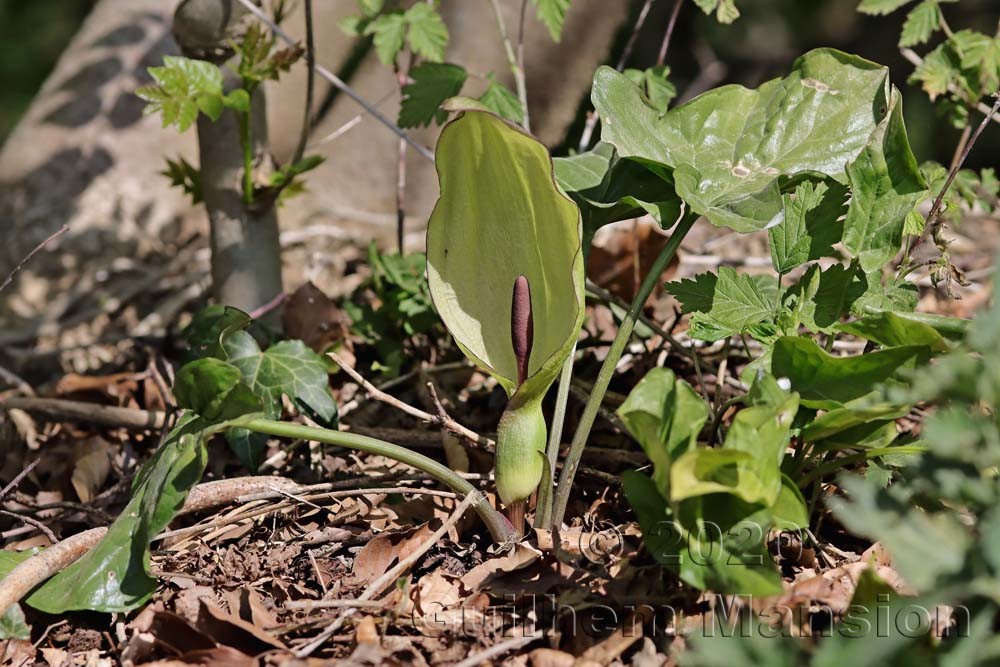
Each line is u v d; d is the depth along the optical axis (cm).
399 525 150
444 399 161
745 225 144
